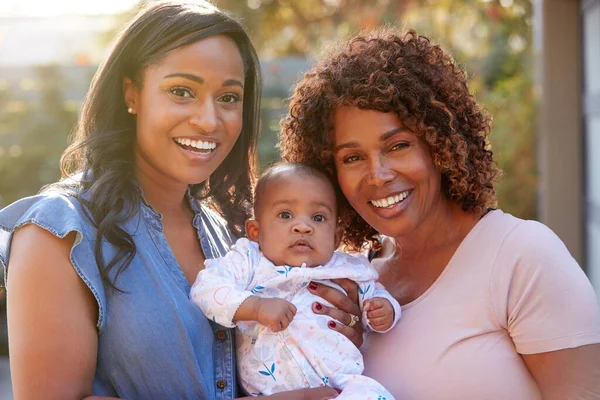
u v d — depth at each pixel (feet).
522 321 7.88
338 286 8.87
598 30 16.53
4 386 20.30
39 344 7.10
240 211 9.82
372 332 8.79
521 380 7.93
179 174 8.23
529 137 27.37
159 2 8.43
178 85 8.05
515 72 28.99
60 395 7.09
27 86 31.35
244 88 9.23
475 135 8.64
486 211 8.71
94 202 7.79
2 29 34.09
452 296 8.29
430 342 8.23
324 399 7.95
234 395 8.29
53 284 7.22
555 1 18.37
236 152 9.56
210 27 8.18
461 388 8.00
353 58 8.51
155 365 7.63
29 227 7.43
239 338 8.57
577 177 18.58
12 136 30.71
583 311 7.71
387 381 8.36
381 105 8.15
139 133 8.32
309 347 8.34
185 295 8.12
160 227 8.34
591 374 7.61
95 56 32.14
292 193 8.79
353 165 8.52
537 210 27.40
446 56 8.73
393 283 9.14
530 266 7.94
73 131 9.39
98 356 7.59
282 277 8.54
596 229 17.28
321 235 8.81
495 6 28.45
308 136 8.95
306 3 30.35
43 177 30.07
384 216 8.45
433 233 8.77
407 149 8.30
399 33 8.91
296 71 29.71
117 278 7.64
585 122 18.22
